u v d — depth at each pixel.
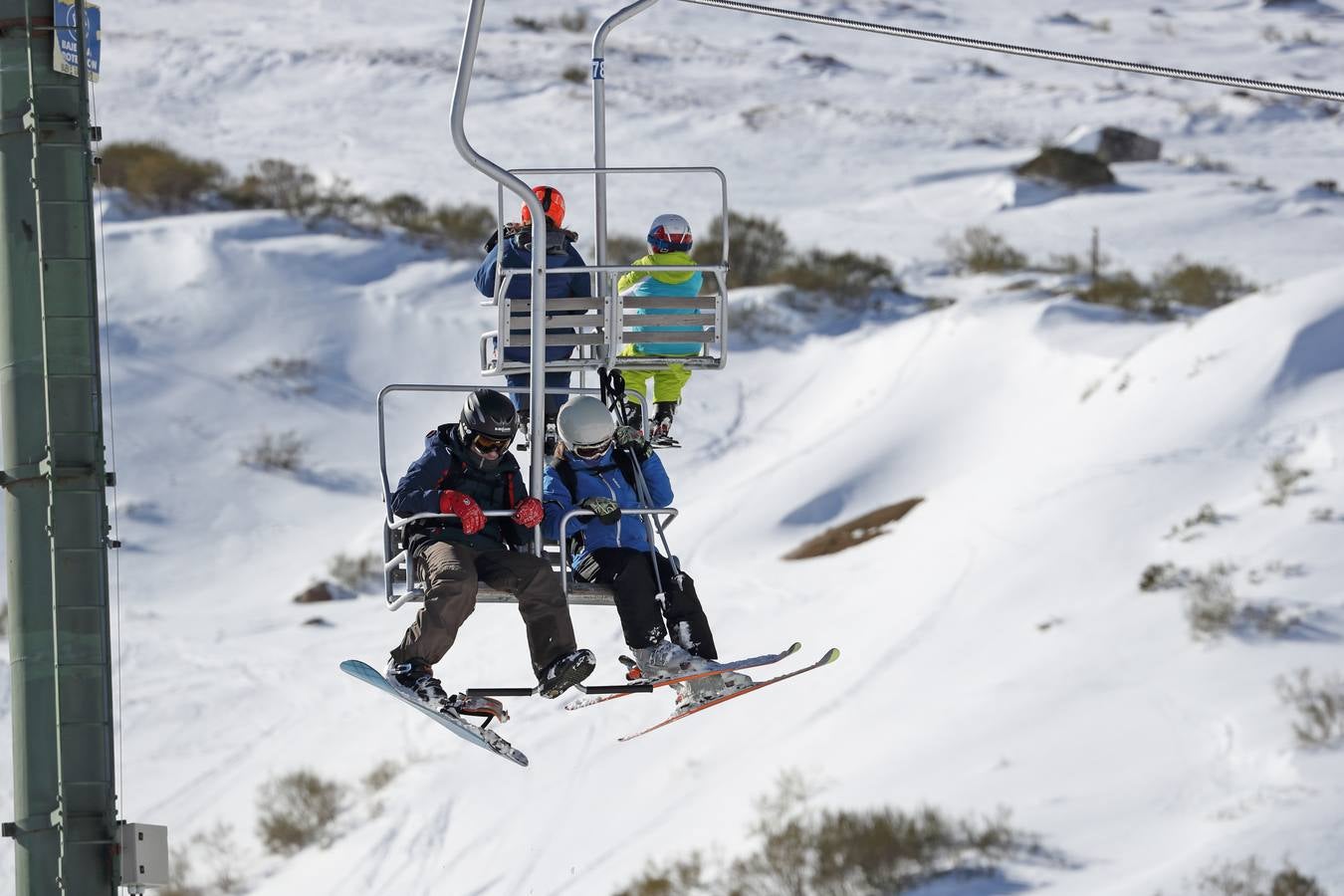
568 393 40.88
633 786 95.00
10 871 100.88
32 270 30.91
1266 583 94.38
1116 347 166.00
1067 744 81.75
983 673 96.81
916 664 101.75
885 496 154.75
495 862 89.69
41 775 30.20
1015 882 69.88
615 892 81.00
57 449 30.48
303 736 116.56
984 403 167.38
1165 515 115.25
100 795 30.17
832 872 73.75
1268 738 75.62
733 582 136.12
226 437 183.38
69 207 30.86
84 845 29.95
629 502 37.75
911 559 126.44
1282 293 146.25
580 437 36.12
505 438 35.81
